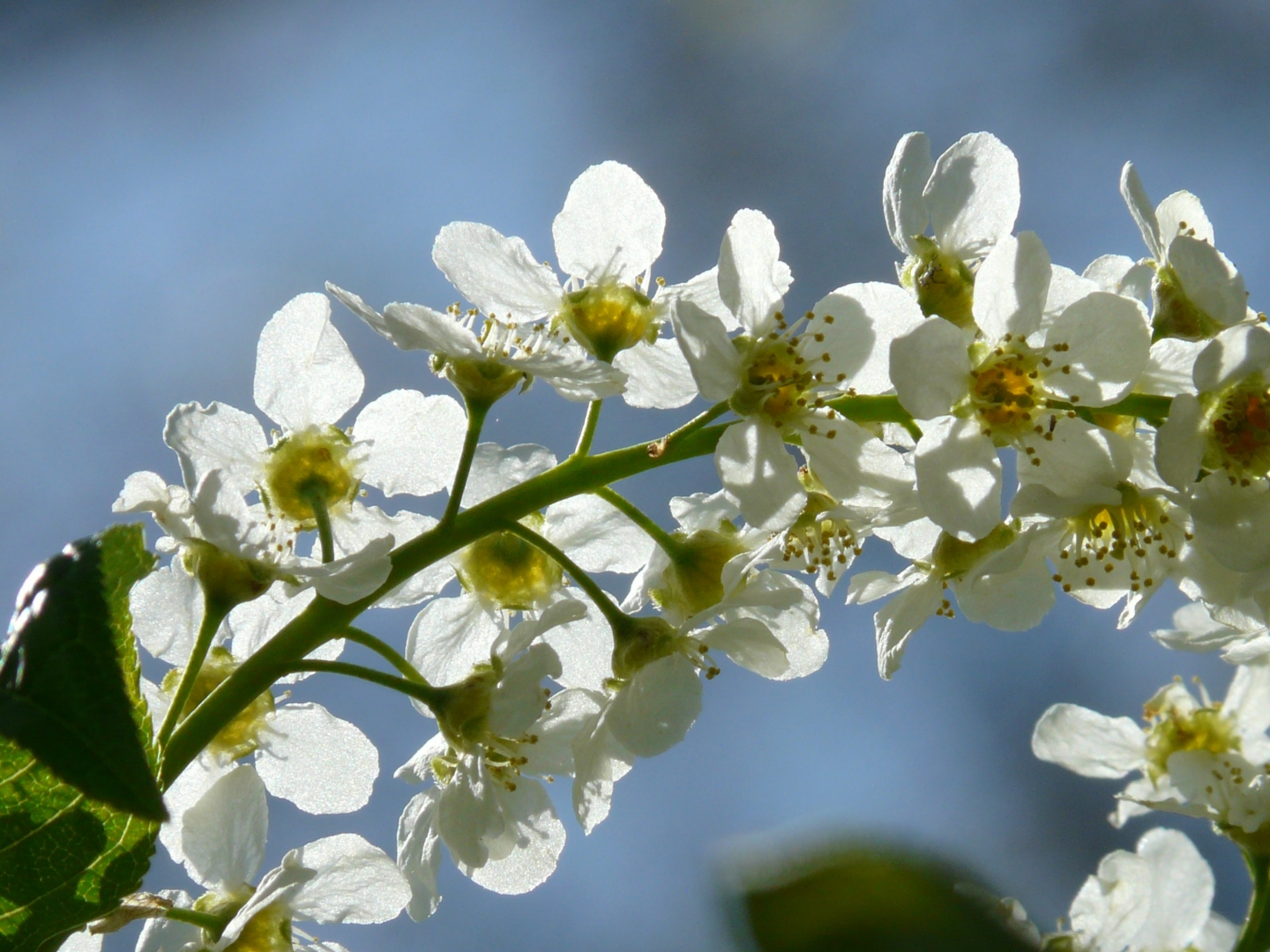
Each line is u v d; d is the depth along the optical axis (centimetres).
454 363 29
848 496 29
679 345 29
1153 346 29
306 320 29
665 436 29
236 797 29
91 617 27
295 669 29
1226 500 29
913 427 29
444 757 29
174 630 29
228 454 29
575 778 29
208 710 28
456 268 29
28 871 27
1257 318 29
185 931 29
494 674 29
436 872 29
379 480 29
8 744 27
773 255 29
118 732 27
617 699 29
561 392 29
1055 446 29
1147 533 29
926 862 15
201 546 28
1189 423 29
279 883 29
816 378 29
